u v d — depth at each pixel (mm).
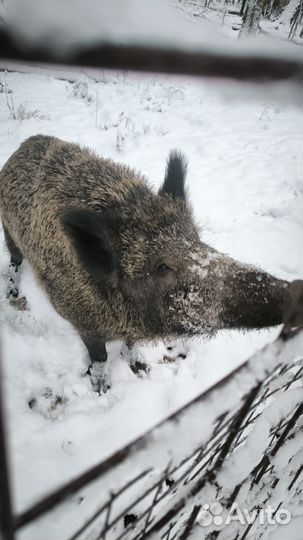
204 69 151
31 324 1126
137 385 988
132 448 327
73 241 656
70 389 968
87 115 2338
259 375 387
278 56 166
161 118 2475
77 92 2604
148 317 750
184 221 751
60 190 833
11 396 930
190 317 697
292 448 535
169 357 1068
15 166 990
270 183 1884
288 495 594
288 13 4184
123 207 748
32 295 1213
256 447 489
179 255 692
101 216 700
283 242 1512
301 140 2404
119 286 745
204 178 1863
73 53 122
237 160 2066
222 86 164
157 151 2039
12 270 1254
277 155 2170
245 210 1679
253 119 2693
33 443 851
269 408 511
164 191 813
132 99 2697
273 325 646
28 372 991
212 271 678
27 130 2045
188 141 2213
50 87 2701
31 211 898
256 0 2471
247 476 511
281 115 2848
